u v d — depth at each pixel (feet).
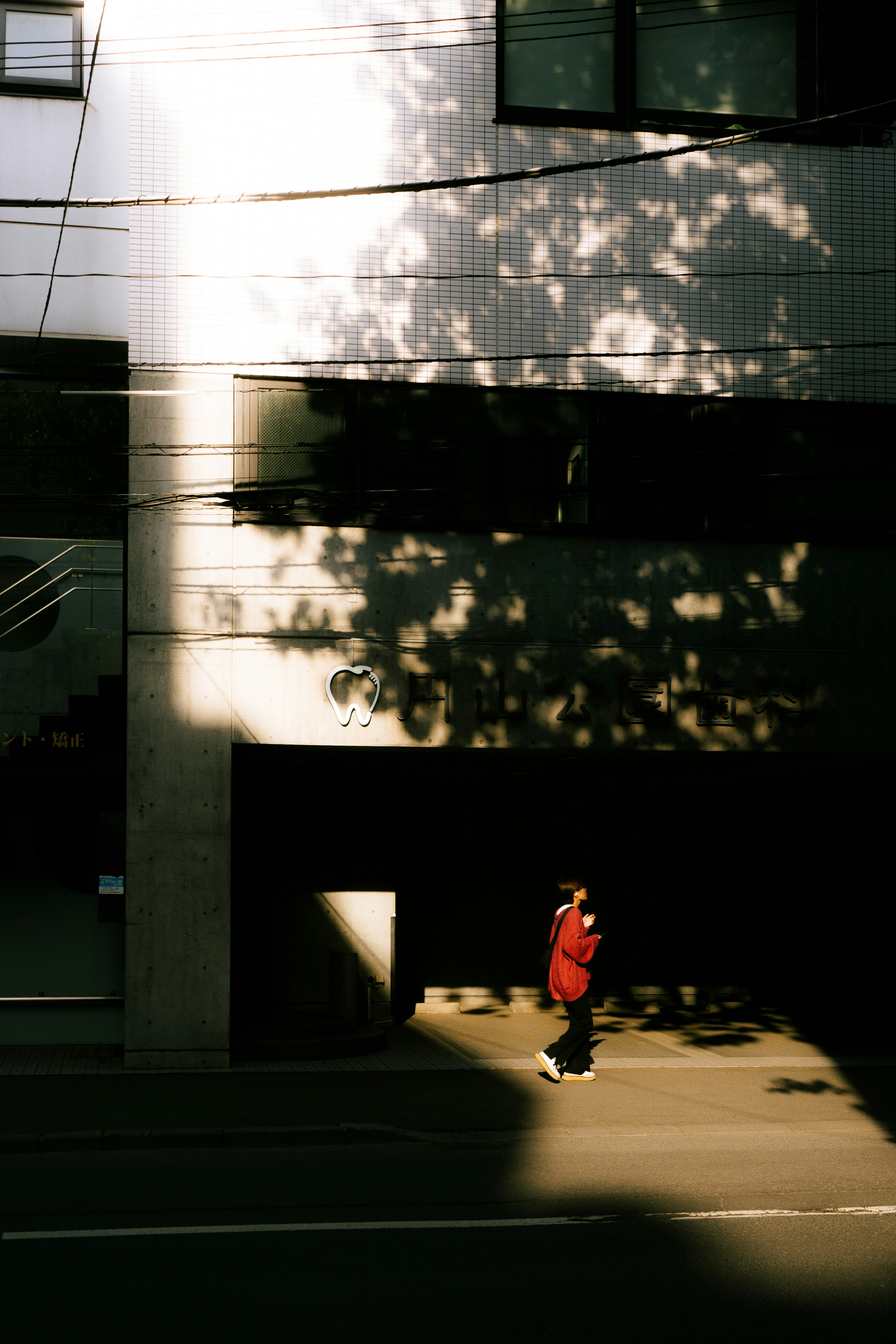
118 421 40.57
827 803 53.93
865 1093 35.29
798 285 42.47
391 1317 17.44
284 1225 21.97
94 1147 28.02
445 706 39.52
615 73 41.86
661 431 41.68
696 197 42.09
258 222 39.52
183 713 38.19
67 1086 34.17
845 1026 49.88
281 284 39.58
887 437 42.75
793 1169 26.55
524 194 41.01
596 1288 18.76
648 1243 21.08
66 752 39.50
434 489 40.06
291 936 47.65
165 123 39.22
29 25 39.78
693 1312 17.79
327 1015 43.57
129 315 39.09
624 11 42.01
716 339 41.86
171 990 37.37
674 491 41.57
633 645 40.81
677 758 43.39
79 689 39.81
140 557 38.45
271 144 39.60
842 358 42.65
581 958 36.60
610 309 41.34
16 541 39.96
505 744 39.78
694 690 41.04
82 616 40.04
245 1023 41.52
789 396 42.24
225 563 38.78
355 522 39.60
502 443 40.57
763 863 56.75
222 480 38.88
